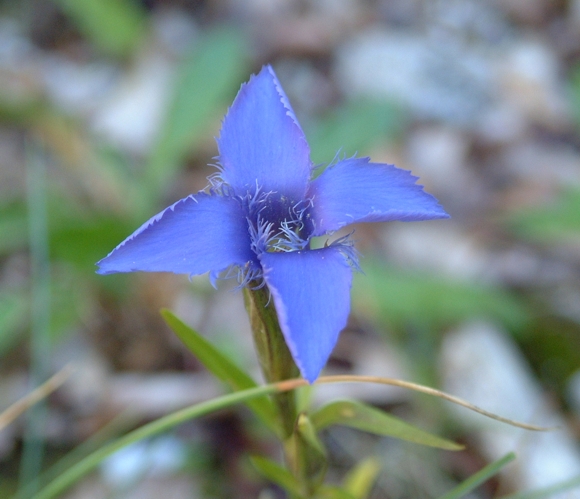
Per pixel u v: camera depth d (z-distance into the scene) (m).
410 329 0.27
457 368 0.27
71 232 0.27
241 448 0.25
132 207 0.30
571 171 0.38
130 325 0.28
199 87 0.32
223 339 0.27
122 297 0.28
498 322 0.28
